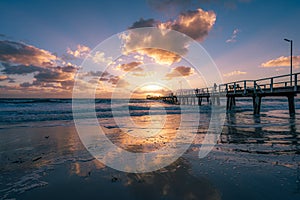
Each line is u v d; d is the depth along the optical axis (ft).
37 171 10.10
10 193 7.71
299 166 10.09
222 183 8.25
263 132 20.06
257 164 10.49
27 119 35.55
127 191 7.82
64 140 17.90
